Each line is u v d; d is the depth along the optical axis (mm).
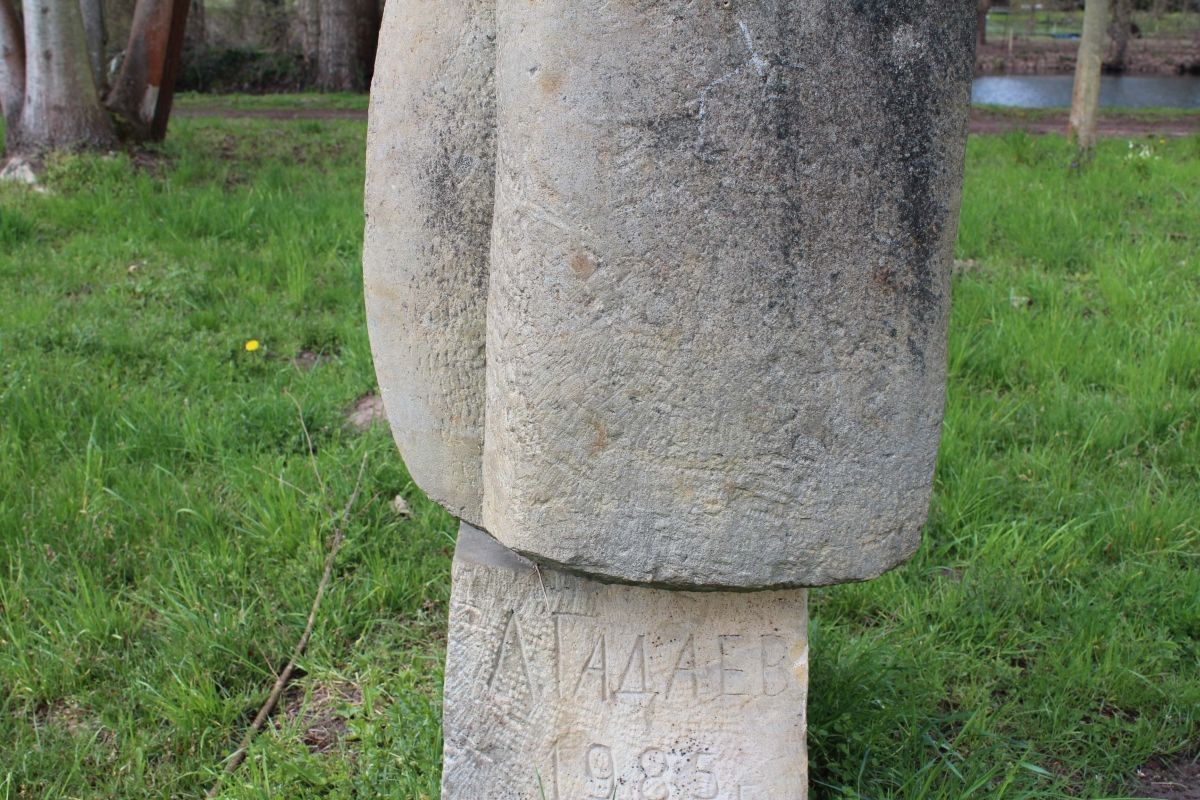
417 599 2924
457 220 1749
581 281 1534
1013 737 2465
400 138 1771
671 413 1574
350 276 5309
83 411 3830
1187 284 5172
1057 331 4426
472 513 1912
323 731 2508
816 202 1509
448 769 2090
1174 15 32031
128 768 2346
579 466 1614
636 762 1991
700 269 1517
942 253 1592
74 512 3176
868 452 1613
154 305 4949
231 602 2875
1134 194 7129
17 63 7586
